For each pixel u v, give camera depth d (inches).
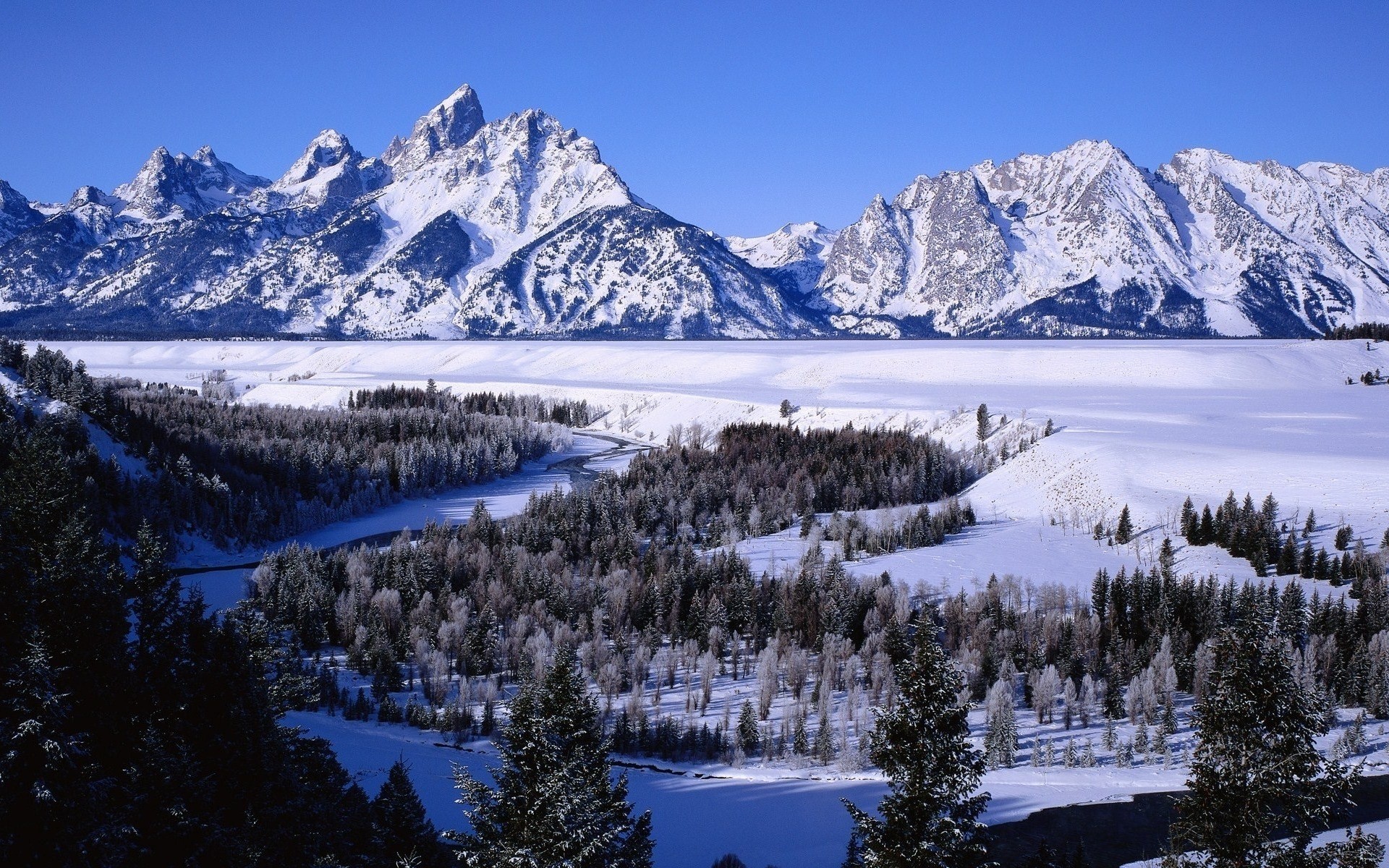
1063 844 3661.4
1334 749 4367.6
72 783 1798.7
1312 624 5674.2
